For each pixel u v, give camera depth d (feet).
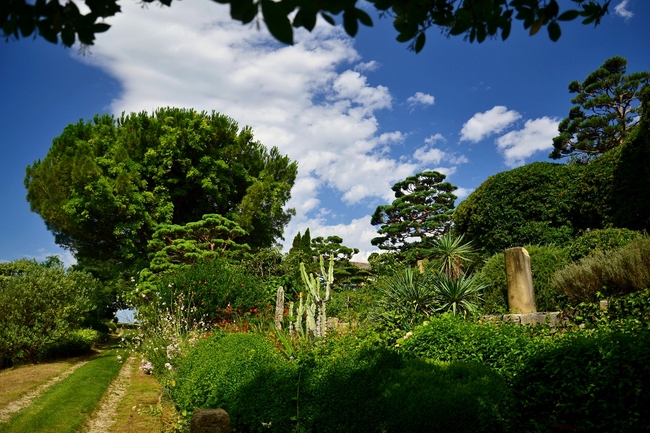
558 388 14.65
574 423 14.14
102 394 30.91
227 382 20.99
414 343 20.10
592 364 14.16
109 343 69.31
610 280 23.75
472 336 18.99
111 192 62.90
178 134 70.38
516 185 47.62
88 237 71.72
